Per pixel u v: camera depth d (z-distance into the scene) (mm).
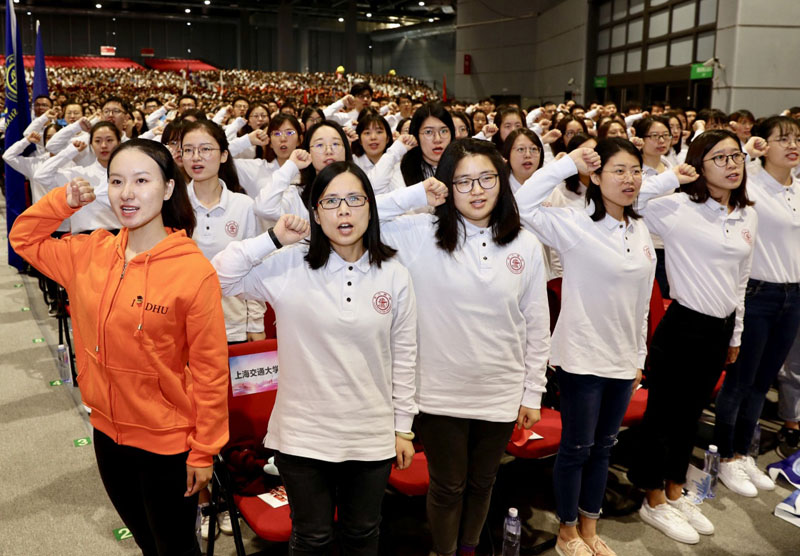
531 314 2193
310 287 1856
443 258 2086
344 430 1858
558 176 2338
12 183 6477
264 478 2436
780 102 10797
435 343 2109
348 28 39469
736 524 2914
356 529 1939
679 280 2811
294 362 1876
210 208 2977
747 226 2773
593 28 17406
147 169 1692
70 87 24859
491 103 10984
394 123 6801
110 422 1782
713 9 11602
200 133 2891
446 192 1987
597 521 2906
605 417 2539
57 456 3318
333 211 1808
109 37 42562
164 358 1743
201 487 1778
